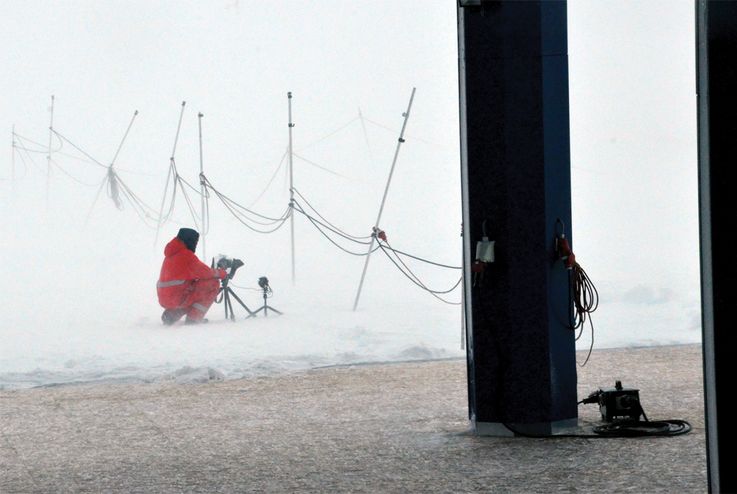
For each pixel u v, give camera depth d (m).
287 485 11.09
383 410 15.57
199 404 16.69
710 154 7.14
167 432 14.49
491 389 13.28
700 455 11.52
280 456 12.60
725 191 7.14
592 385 16.83
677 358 19.38
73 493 11.13
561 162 13.15
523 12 12.82
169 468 12.17
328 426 14.48
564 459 11.70
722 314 7.18
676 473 10.71
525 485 10.57
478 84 13.03
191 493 10.95
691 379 17.06
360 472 11.55
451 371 19.20
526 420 13.15
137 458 12.82
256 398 17.06
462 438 13.23
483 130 13.04
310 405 16.25
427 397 16.56
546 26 12.88
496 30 12.91
